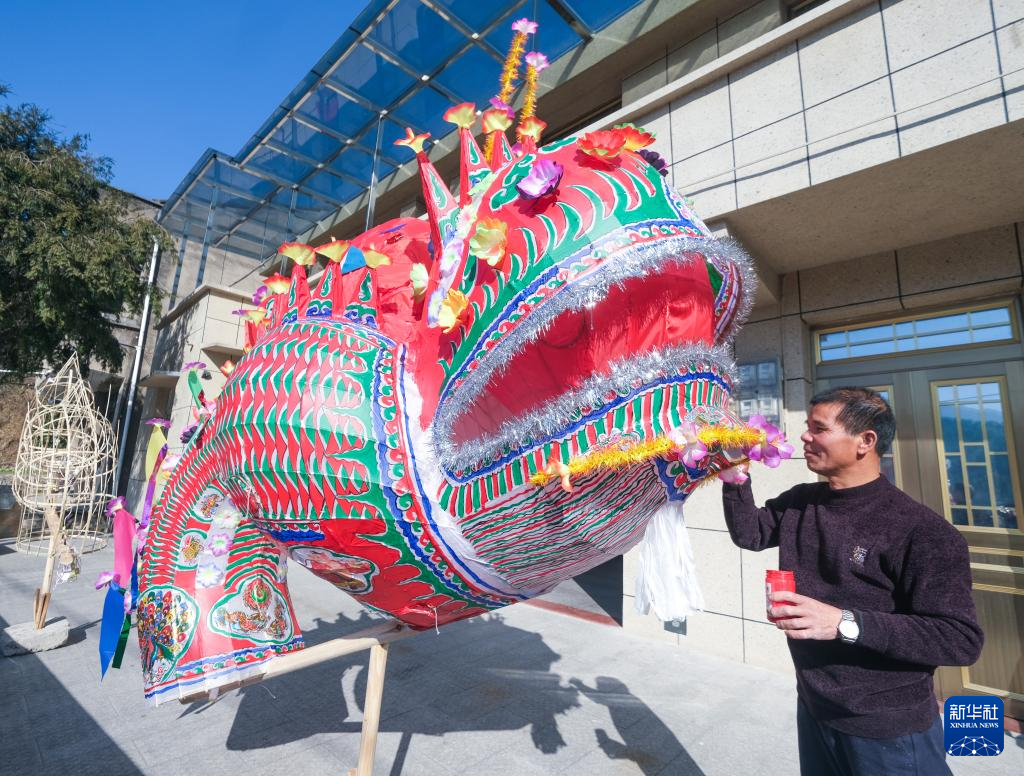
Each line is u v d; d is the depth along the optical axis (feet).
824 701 4.88
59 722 10.00
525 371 4.72
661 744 9.85
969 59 9.63
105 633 8.27
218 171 32.60
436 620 6.16
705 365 4.24
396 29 19.53
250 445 5.54
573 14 18.17
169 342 38.83
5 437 43.29
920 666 4.52
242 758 8.98
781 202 11.63
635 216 4.12
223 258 42.60
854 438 5.12
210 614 6.33
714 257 4.30
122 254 35.06
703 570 14.74
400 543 5.26
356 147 26.71
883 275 13.39
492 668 13.35
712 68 12.97
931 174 10.36
